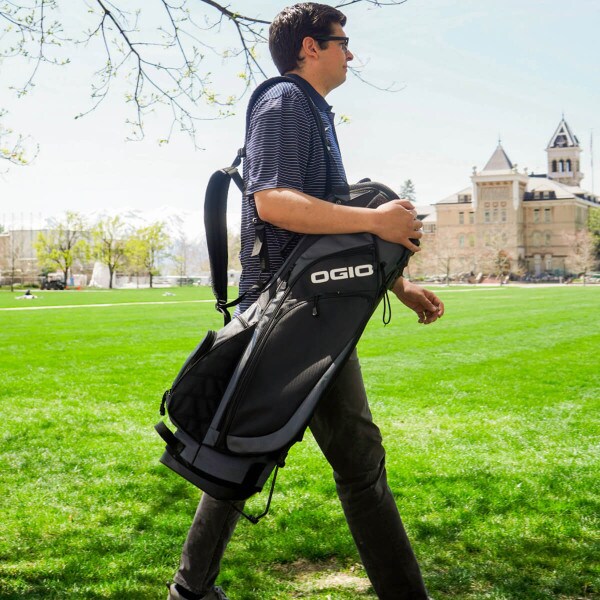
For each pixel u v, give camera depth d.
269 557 3.16
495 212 125.25
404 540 2.14
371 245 1.87
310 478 4.43
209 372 1.84
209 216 2.09
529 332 16.36
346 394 2.04
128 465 4.86
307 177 2.03
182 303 36.50
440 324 19.17
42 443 5.52
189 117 5.19
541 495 4.04
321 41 2.19
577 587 2.77
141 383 8.88
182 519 3.72
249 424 1.75
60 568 3.05
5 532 3.53
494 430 5.91
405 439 5.58
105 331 17.66
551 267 127.19
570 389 8.18
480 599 2.66
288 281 1.87
